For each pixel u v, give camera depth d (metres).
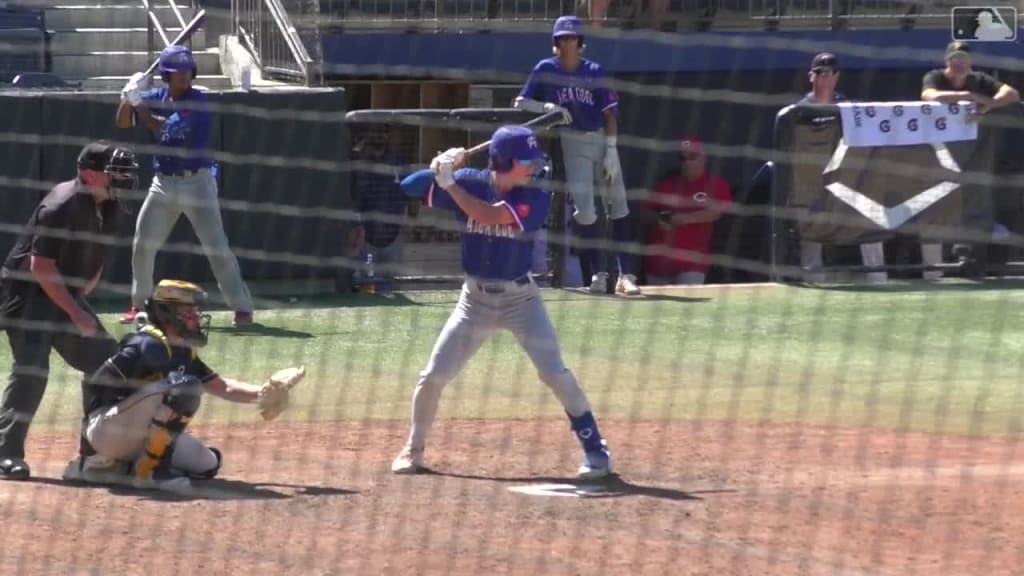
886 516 27.89
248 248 53.69
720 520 27.67
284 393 30.66
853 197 55.56
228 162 52.69
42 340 30.91
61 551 25.58
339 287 55.06
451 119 52.28
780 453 33.22
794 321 49.94
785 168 55.75
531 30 63.34
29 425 31.59
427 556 25.31
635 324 49.53
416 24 62.91
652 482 30.62
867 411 37.62
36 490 29.94
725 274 59.62
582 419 30.86
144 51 70.06
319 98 53.75
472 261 30.31
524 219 29.81
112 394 30.34
